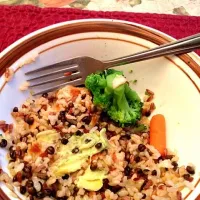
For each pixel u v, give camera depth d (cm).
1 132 23
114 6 33
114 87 23
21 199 20
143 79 26
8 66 23
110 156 23
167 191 21
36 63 24
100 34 25
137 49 25
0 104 23
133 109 25
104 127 25
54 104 25
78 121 24
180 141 24
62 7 32
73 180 22
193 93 23
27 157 22
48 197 21
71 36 25
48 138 24
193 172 22
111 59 26
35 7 30
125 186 22
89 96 25
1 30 29
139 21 30
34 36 24
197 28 29
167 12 33
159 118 24
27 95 25
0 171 21
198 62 24
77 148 23
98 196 22
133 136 24
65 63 25
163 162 23
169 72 24
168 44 24
